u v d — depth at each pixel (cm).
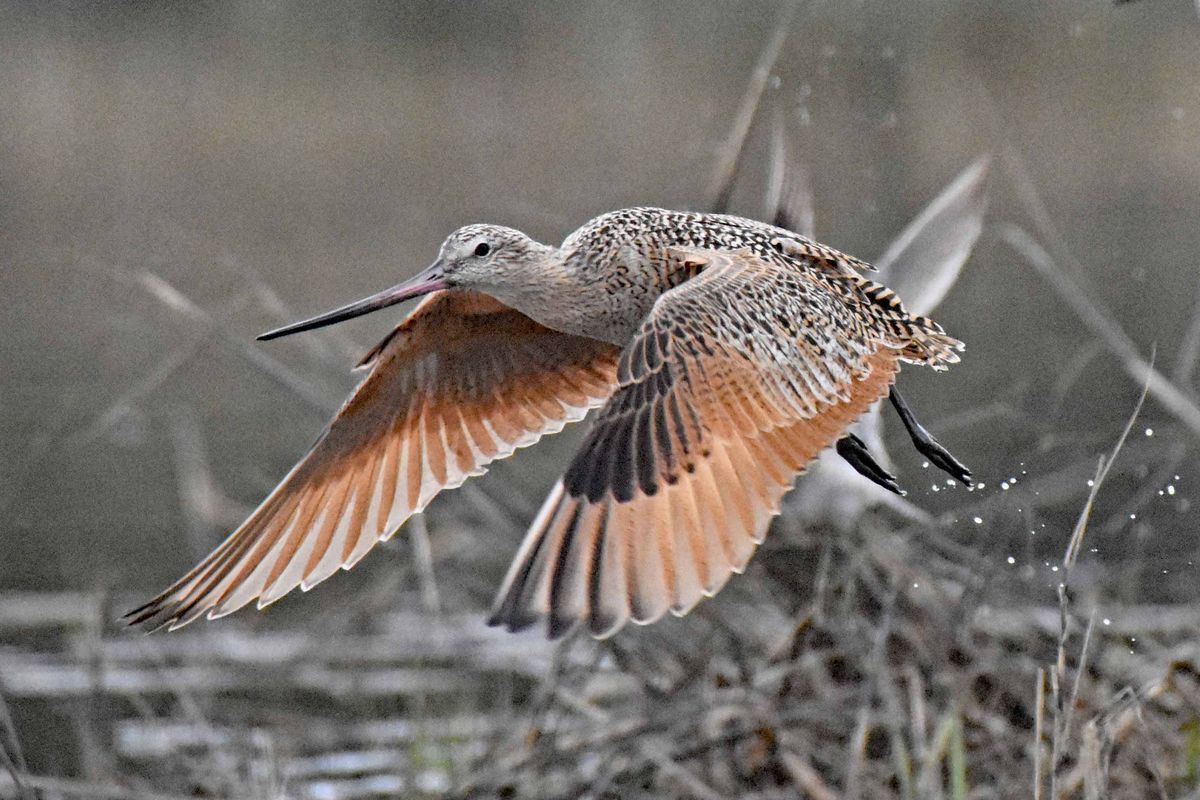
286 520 801
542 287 819
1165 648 1087
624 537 640
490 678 1240
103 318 2109
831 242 2181
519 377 841
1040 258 1384
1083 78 2623
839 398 716
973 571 1126
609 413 670
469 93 2767
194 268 2184
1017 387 1466
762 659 1097
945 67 2589
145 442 1764
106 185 2541
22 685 1245
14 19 2800
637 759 1017
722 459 670
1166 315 1912
